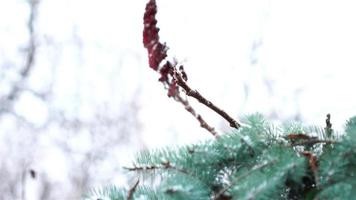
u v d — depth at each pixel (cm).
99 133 1234
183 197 150
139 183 158
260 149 156
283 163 150
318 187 149
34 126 1192
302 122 162
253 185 148
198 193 150
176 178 154
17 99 1259
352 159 150
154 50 159
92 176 1120
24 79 1317
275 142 157
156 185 157
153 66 159
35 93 1288
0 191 1037
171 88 160
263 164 151
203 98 166
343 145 150
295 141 155
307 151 153
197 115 160
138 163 158
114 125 1263
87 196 159
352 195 145
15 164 1089
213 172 156
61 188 1078
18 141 1146
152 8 159
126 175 158
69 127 1227
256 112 162
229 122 167
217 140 159
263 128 158
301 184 152
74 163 1142
